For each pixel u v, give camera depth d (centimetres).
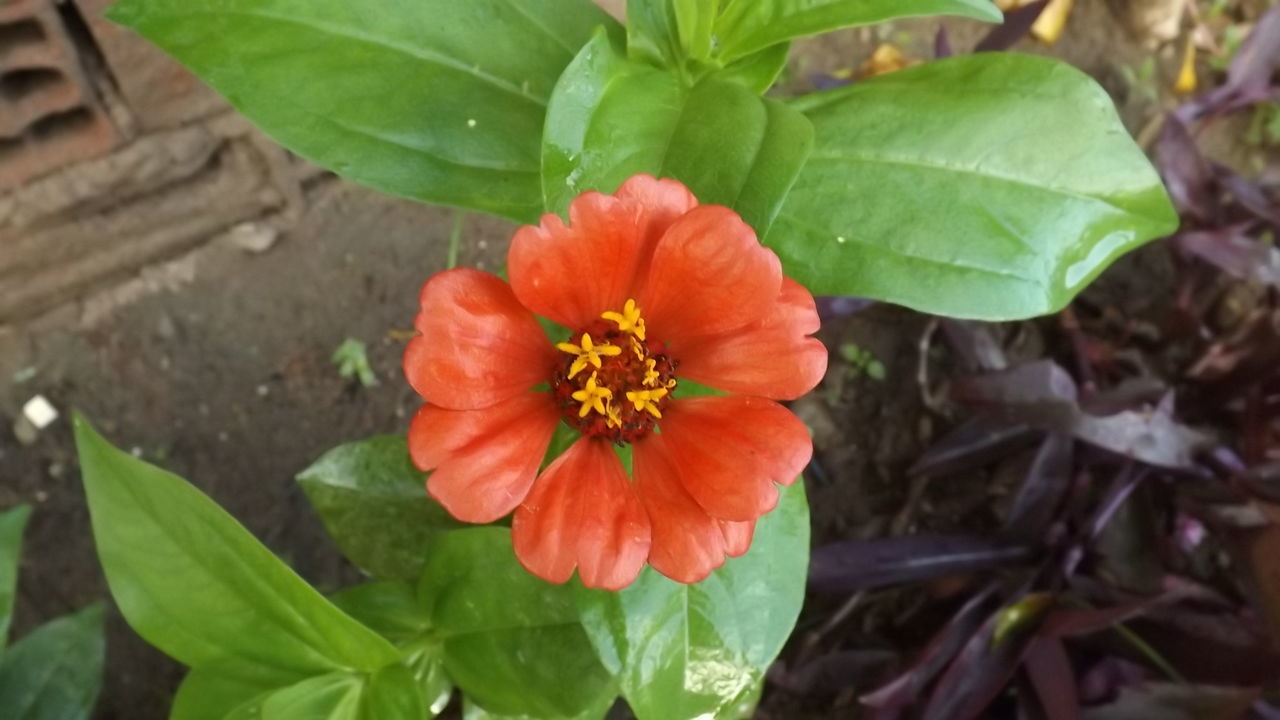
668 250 12
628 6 14
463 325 11
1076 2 33
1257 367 24
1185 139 25
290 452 27
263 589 13
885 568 23
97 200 25
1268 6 33
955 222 15
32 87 22
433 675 16
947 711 21
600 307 13
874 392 28
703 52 14
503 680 15
